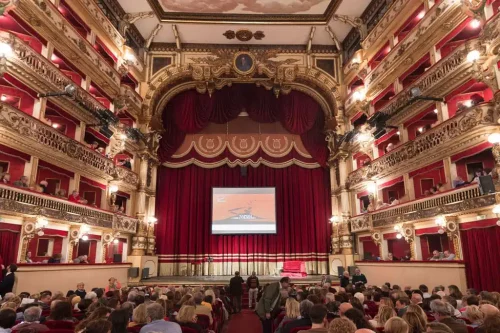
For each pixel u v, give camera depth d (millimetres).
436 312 4387
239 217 19516
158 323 3922
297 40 19734
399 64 14594
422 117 13852
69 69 13906
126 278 15047
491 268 9852
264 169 20875
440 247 13406
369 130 16703
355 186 17625
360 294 6363
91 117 14188
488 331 3160
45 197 10820
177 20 17609
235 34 19016
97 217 13719
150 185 18703
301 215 20156
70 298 6586
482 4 10430
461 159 12070
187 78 19734
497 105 9758
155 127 19125
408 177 14102
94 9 14672
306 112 20391
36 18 11438
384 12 16031
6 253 9578
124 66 16906
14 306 5121
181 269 19094
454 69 11398
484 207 9781
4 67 9203
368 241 17391
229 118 20344
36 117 11625
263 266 19422
